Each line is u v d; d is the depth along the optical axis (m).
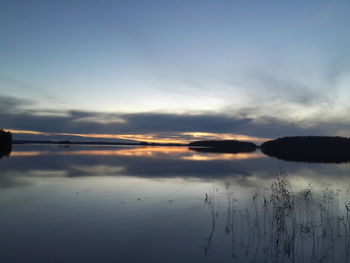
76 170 21.62
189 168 24.98
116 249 6.51
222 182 16.83
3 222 8.25
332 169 25.84
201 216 9.41
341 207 11.07
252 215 9.62
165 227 8.20
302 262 6.25
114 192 13.05
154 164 28.53
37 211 9.50
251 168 25.97
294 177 19.78
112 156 41.12
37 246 6.57
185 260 6.08
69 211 9.56
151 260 6.02
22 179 16.59
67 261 5.84
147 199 11.68
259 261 6.21
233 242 7.22
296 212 10.30
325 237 7.77
